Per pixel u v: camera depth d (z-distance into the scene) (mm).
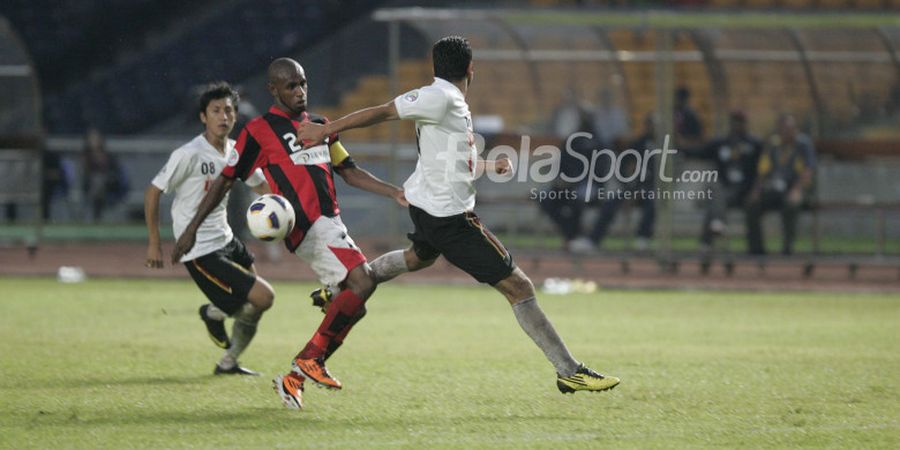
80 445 23062
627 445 23219
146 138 98938
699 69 76125
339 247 27484
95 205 77438
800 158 62750
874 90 67062
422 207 26625
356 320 27438
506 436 24016
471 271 26656
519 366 33719
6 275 61469
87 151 76750
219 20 108562
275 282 59312
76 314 45906
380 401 28016
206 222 30969
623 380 31281
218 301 31031
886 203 63219
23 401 27766
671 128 62469
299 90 28047
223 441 23422
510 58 69250
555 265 68875
